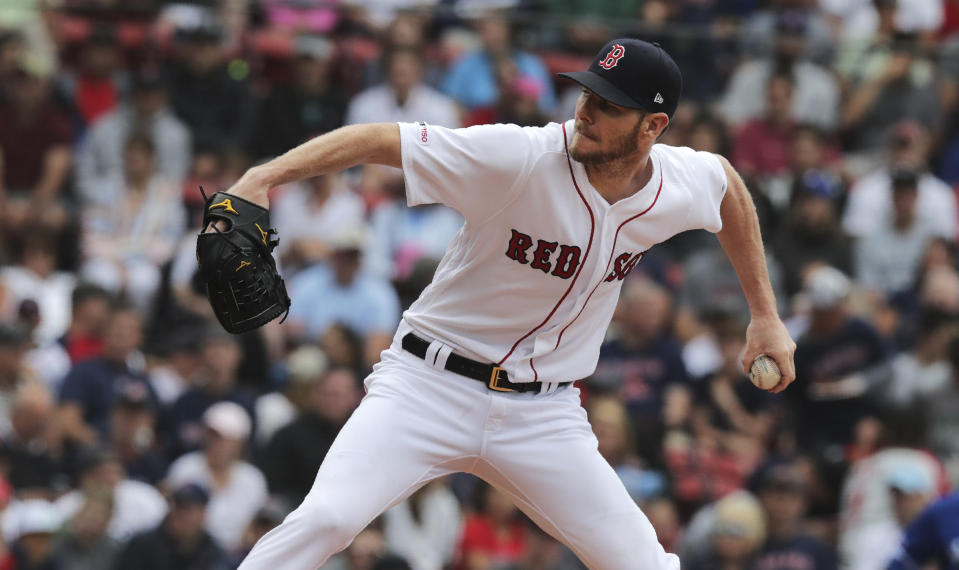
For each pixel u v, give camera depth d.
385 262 36.47
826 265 38.69
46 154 37.66
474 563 28.72
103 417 30.12
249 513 28.69
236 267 13.46
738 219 15.97
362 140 13.95
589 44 41.53
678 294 37.12
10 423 28.94
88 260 35.34
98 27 39.47
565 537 15.66
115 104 39.47
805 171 41.62
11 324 29.55
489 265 14.81
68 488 28.81
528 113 38.94
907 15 48.28
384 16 41.25
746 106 42.31
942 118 44.88
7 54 37.97
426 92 39.94
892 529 29.94
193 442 30.27
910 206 39.47
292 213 37.03
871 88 44.41
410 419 14.98
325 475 14.64
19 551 26.95
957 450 32.25
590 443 15.66
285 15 40.31
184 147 38.09
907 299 38.31
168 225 36.53
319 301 33.94
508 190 14.23
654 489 29.48
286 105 39.31
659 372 33.28
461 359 15.19
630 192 14.78
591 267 14.79
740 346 33.94
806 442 34.03
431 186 14.16
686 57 42.06
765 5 46.19
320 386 29.44
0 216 35.28
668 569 15.56
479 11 41.66
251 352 32.09
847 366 33.94
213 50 39.09
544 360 15.34
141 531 26.95
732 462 32.34
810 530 30.88
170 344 33.03
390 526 28.44
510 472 15.49
